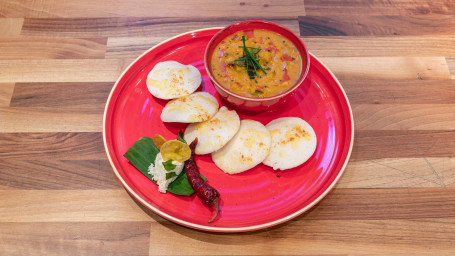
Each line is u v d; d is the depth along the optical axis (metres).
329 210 0.58
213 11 0.72
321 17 0.72
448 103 0.65
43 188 0.59
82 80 0.65
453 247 0.57
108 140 0.59
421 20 0.72
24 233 0.57
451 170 0.61
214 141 0.58
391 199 0.59
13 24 0.70
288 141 0.59
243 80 0.61
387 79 0.67
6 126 0.62
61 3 0.72
